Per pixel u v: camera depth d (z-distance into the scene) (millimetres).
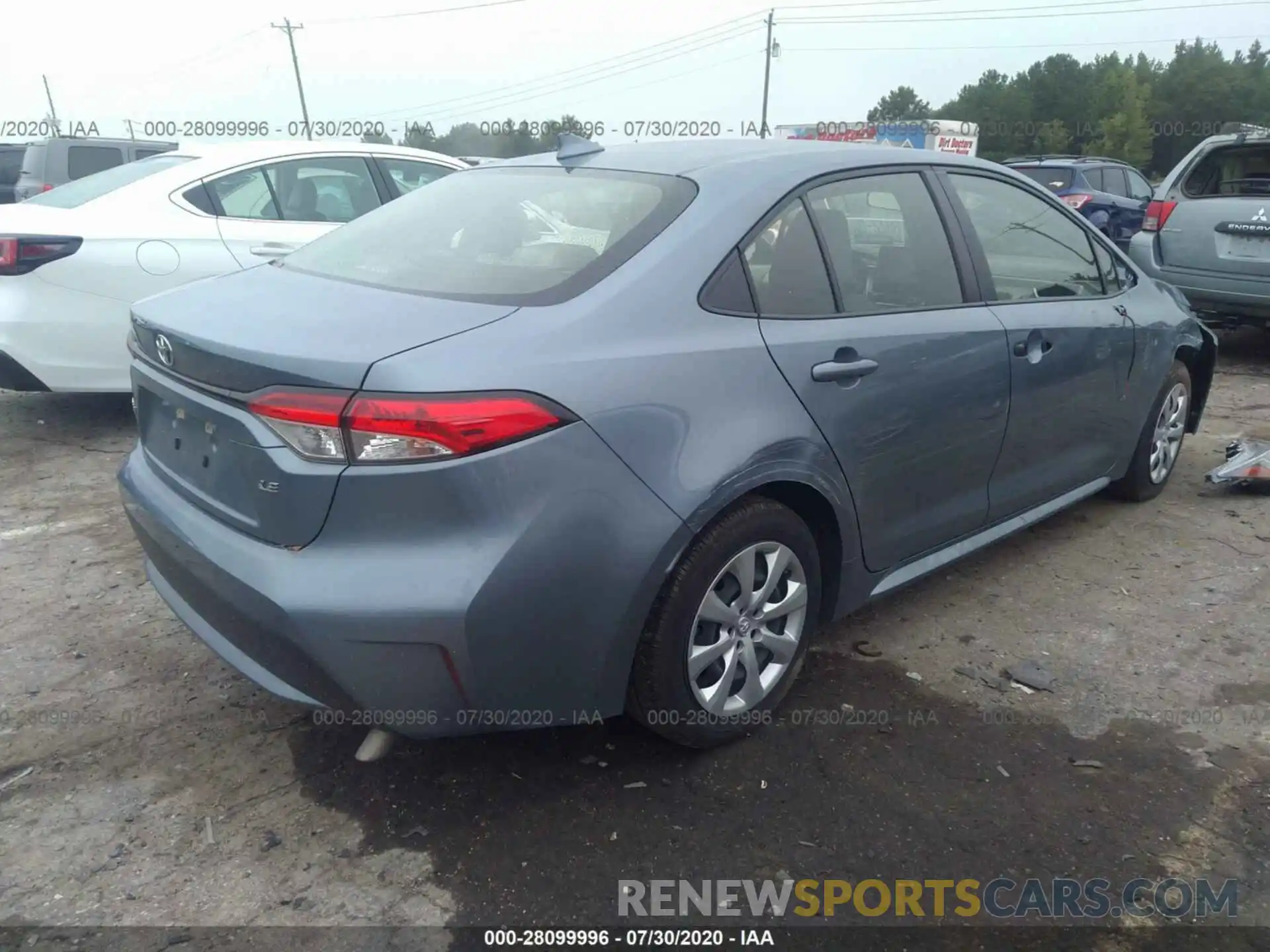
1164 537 4414
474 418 2133
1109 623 3635
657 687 2564
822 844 2492
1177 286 7754
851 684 3205
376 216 3371
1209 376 5039
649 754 2830
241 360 2268
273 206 5969
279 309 2512
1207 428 6148
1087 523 4582
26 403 6336
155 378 2664
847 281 2980
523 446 2189
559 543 2244
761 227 2787
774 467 2627
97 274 5273
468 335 2268
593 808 2607
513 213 2947
